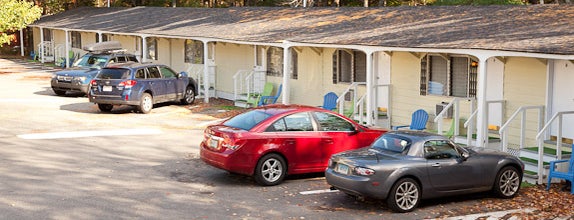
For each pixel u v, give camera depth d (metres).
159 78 23.19
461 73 16.58
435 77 17.39
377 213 10.42
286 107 13.02
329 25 21.28
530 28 14.28
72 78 26.25
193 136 17.84
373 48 16.39
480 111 13.55
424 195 10.68
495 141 15.19
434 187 10.73
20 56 53.31
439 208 10.81
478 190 11.22
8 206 10.39
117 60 27.78
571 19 14.45
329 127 12.87
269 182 12.21
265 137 12.09
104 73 22.06
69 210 10.25
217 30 25.34
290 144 12.33
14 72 38.03
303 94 22.53
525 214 10.42
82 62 27.92
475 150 11.55
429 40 15.16
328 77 21.25
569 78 13.83
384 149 11.07
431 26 17.22
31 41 57.72
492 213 10.48
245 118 12.62
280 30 22.34
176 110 23.38
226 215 10.16
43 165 13.66
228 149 11.89
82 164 13.88
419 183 10.61
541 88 14.39
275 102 22.92
